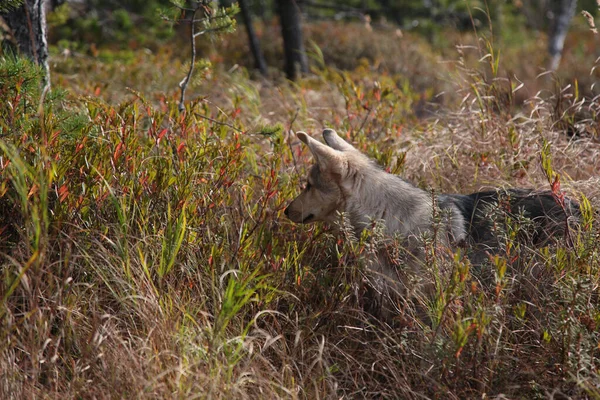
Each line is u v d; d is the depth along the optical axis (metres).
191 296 4.07
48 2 9.49
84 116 4.38
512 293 3.97
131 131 4.52
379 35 15.10
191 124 5.05
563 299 3.67
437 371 3.61
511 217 4.33
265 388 3.53
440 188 5.55
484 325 3.44
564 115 6.69
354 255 4.07
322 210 4.45
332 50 14.20
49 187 3.78
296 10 12.81
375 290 4.15
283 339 3.86
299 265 4.29
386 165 5.42
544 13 22.06
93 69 9.41
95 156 4.36
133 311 3.89
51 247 3.88
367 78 9.62
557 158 5.86
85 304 3.90
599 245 4.03
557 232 4.34
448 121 7.37
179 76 9.42
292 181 4.95
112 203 4.24
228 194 4.65
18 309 3.79
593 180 5.17
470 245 4.21
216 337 3.62
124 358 3.52
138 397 3.28
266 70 12.95
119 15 12.88
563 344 3.51
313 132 6.65
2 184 3.82
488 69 10.72
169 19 5.64
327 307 4.13
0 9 4.77
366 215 4.33
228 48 14.10
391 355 3.97
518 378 3.66
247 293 3.75
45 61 5.50
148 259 4.15
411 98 8.80
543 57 15.04
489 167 5.70
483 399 3.35
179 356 3.52
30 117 4.34
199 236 4.33
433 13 19.47
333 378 3.73
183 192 4.34
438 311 3.68
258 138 5.77
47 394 3.41
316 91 9.16
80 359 3.62
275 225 4.68
